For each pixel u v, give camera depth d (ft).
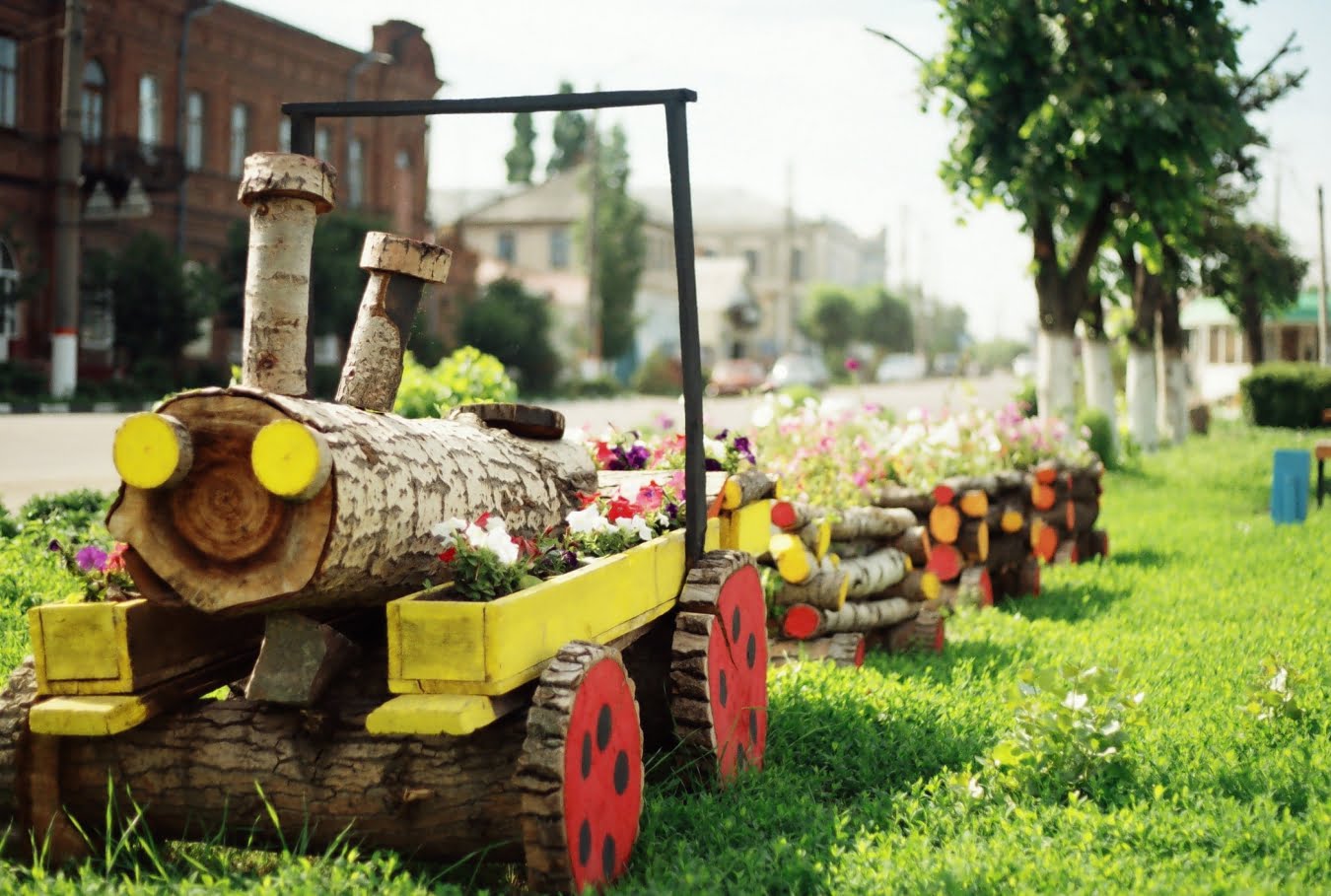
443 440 14.53
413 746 12.34
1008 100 54.24
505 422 17.12
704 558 16.67
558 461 17.17
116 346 104.99
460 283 151.64
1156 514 51.88
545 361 151.12
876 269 469.57
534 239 234.17
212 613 12.03
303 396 13.42
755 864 13.41
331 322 116.67
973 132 54.39
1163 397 95.14
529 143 299.38
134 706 12.48
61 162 91.09
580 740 12.04
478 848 12.26
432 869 12.85
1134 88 51.78
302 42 131.85
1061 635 28.27
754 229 347.36
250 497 11.81
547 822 11.51
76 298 92.84
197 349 117.29
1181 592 33.45
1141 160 52.90
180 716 13.03
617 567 14.23
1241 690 21.84
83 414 84.64
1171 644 26.45
